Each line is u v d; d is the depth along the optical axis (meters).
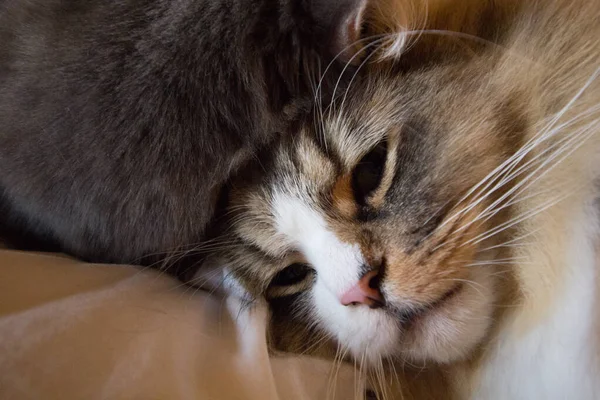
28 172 0.35
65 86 0.35
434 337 0.38
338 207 0.37
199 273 0.39
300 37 0.35
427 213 0.36
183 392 0.33
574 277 0.36
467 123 0.36
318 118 0.36
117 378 0.33
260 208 0.38
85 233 0.36
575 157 0.36
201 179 0.35
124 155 0.34
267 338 0.39
